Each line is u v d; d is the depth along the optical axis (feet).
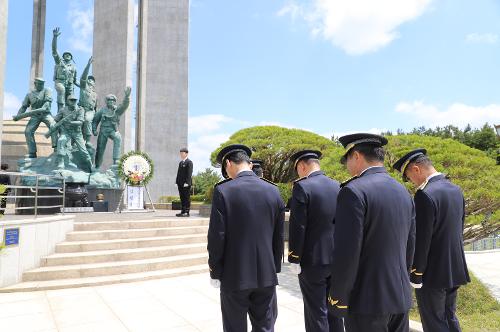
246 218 10.71
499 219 23.00
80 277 23.62
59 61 50.49
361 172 9.06
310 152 14.25
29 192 43.01
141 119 76.28
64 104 50.11
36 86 48.55
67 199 45.44
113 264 24.99
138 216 39.29
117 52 73.31
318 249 12.77
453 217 11.45
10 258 21.70
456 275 11.34
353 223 8.02
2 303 19.02
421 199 11.27
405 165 12.42
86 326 15.87
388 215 8.34
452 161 23.59
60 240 26.99
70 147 48.24
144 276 24.17
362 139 9.27
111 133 53.83
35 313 17.53
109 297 20.24
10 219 23.82
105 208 48.91
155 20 106.11
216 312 17.81
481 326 17.88
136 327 15.80
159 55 105.19
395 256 8.38
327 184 13.43
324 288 12.76
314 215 12.91
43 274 22.89
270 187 11.51
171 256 28.35
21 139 65.41
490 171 24.06
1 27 37.35
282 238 11.54
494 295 24.14
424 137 28.25
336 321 12.85
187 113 104.58
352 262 7.94
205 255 29.09
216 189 10.95
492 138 108.27
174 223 33.94
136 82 77.66
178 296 20.49
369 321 8.19
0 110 37.76
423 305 11.75
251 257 10.59
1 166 41.34
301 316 17.71
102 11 77.05
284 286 24.09
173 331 15.38
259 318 11.02
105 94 74.38
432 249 11.45
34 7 64.44
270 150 52.24
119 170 46.68
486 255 44.65
